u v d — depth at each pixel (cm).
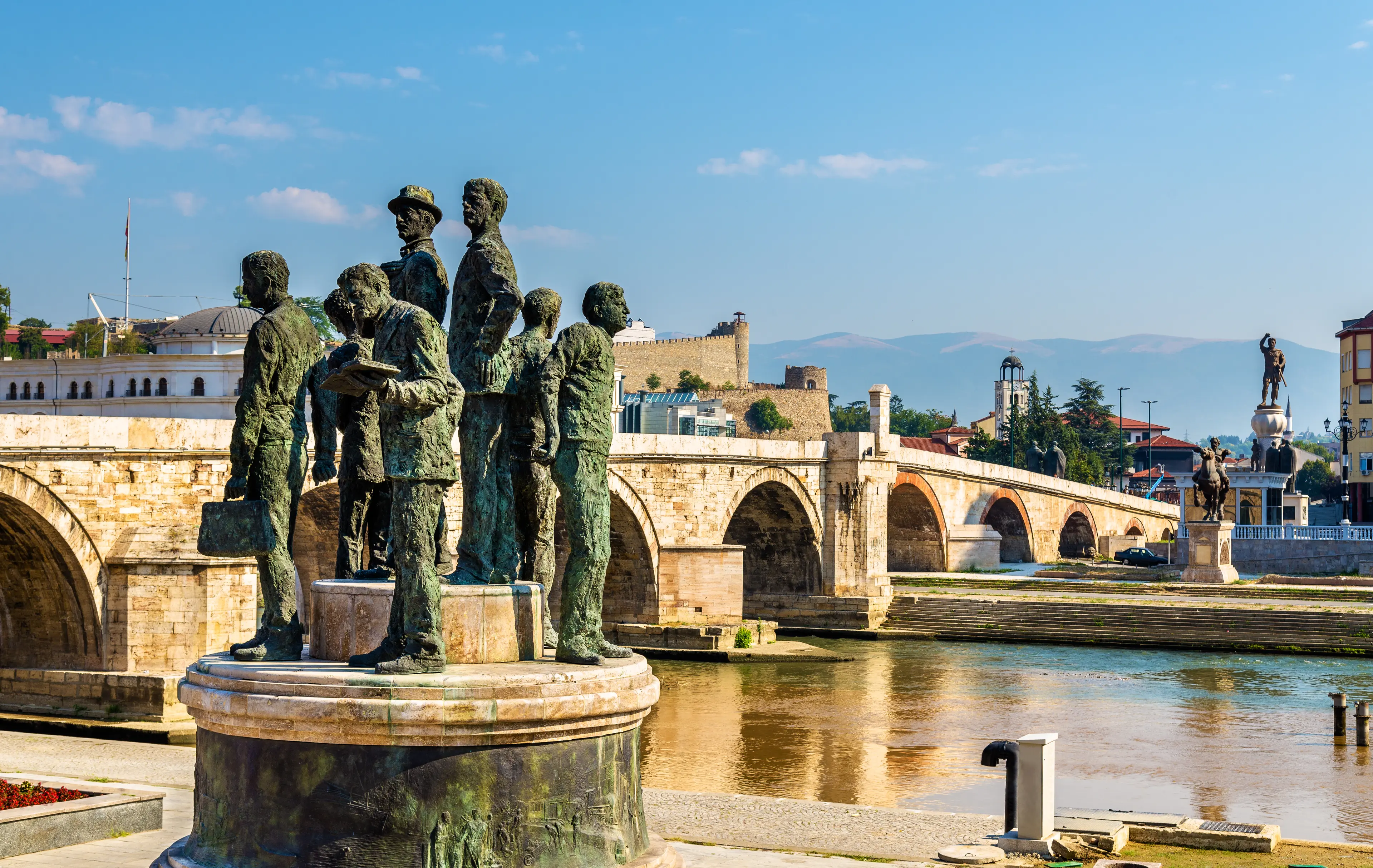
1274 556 9431
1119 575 9119
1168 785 3728
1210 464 8756
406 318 1390
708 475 7238
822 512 8044
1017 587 8638
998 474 10294
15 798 2294
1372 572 9150
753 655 6562
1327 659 6519
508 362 1543
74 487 4325
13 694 4434
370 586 1445
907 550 9744
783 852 2261
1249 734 4550
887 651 7006
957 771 3931
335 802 1307
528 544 1578
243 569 4444
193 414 10131
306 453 1560
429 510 1366
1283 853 2394
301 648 1511
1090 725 4741
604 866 1387
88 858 2072
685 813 2647
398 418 1359
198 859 1391
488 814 1318
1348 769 3959
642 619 7006
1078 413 19525
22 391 10606
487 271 1510
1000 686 5694
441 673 1348
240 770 1361
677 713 5006
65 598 4419
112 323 15888
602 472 1516
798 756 4175
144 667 4347
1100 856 2323
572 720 1352
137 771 3328
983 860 2194
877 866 2125
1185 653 6838
